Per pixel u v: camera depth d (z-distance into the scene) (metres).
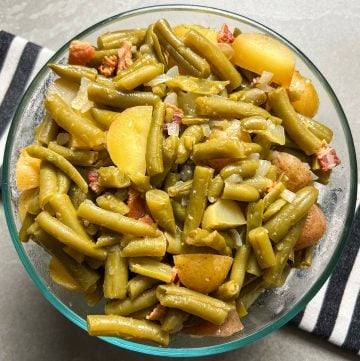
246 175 0.38
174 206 0.38
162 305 0.37
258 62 0.41
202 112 0.39
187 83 0.39
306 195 0.38
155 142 0.37
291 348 0.49
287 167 0.39
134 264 0.37
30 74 0.53
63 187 0.38
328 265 0.42
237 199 0.37
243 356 0.49
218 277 0.37
